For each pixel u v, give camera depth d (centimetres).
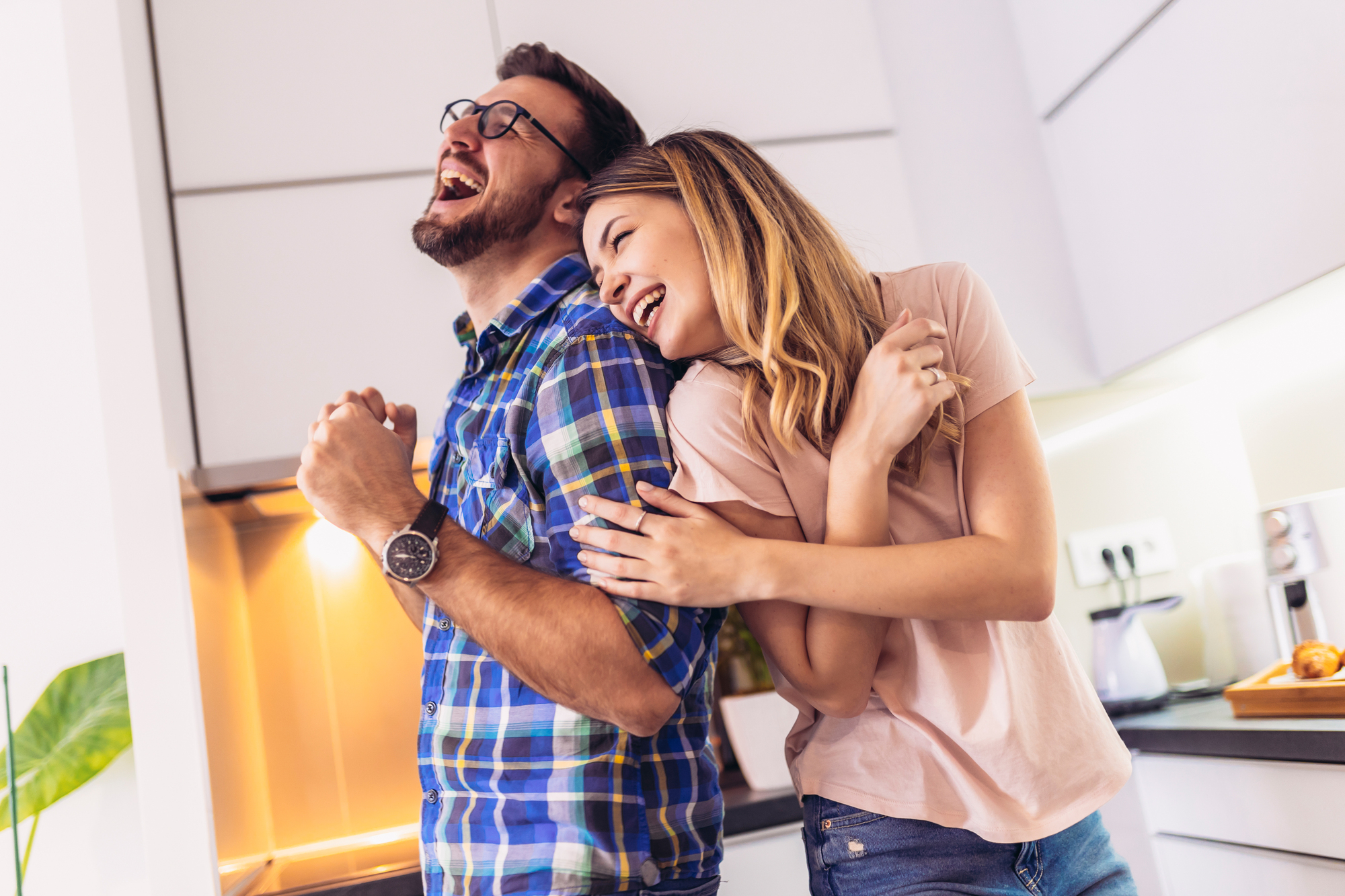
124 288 140
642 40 164
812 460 89
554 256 123
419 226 122
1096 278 170
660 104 162
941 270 101
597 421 86
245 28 156
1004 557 84
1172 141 148
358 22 158
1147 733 152
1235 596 185
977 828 87
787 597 81
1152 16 148
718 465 86
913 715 90
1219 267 142
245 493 165
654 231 92
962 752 89
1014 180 176
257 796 172
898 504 92
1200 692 184
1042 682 91
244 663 178
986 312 96
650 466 86
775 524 88
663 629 81
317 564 189
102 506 211
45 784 182
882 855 89
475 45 159
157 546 136
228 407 147
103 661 198
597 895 77
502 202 119
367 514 87
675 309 92
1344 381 165
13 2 221
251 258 151
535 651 79
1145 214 156
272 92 155
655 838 83
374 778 184
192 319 149
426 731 90
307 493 89
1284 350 177
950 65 179
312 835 180
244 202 152
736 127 164
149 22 157
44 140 221
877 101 169
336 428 90
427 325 153
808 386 88
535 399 93
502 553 90
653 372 91
